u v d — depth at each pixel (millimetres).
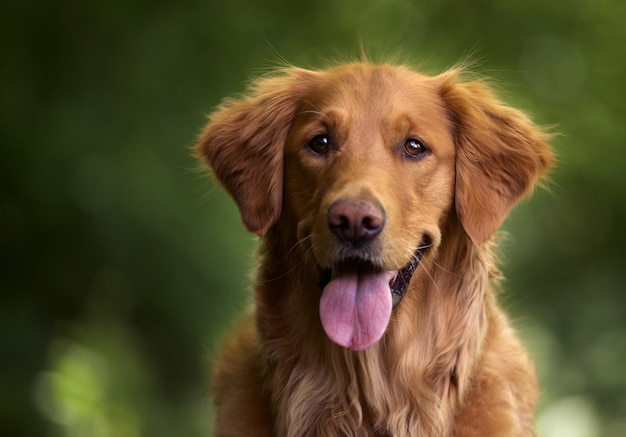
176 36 14031
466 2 17156
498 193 5973
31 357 13422
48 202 13344
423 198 5734
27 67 13508
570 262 22750
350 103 5781
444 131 5902
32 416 12500
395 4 17328
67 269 14180
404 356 5832
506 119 6172
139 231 13609
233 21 14719
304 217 5781
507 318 7367
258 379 6023
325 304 5434
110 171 13383
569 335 20547
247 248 14781
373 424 5855
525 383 6117
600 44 17875
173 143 13820
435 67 16312
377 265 5395
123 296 14406
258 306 6023
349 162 5586
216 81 14352
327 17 16297
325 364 5840
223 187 6301
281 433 5824
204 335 14430
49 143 13289
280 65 7012
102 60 13688
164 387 15172
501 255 7387
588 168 20359
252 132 6152
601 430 16547
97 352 14430
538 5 17188
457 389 5840
